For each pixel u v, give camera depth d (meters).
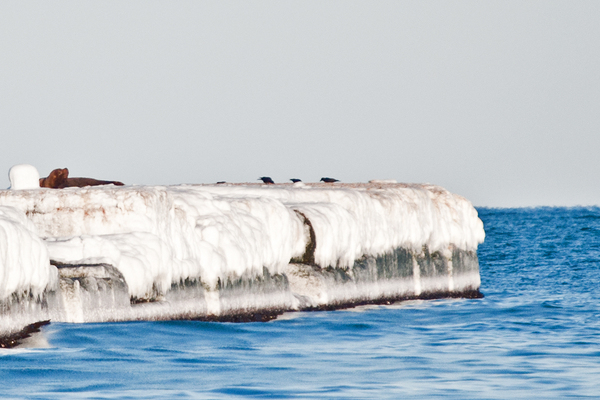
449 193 98.56
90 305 50.31
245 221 66.12
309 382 42.41
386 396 39.56
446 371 46.00
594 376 44.81
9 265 44.62
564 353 52.81
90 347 47.34
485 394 40.22
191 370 44.50
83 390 39.00
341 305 74.06
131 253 54.47
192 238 60.88
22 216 49.75
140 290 54.44
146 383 40.94
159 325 54.12
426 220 91.19
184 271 58.41
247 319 63.28
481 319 73.12
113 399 37.53
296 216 72.69
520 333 63.53
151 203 57.25
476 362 48.97
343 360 49.16
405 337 60.38
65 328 48.12
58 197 57.56
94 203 57.25
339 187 90.19
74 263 52.59
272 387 41.03
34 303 46.84
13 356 43.88
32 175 68.31
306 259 73.19
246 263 63.44
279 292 67.75
